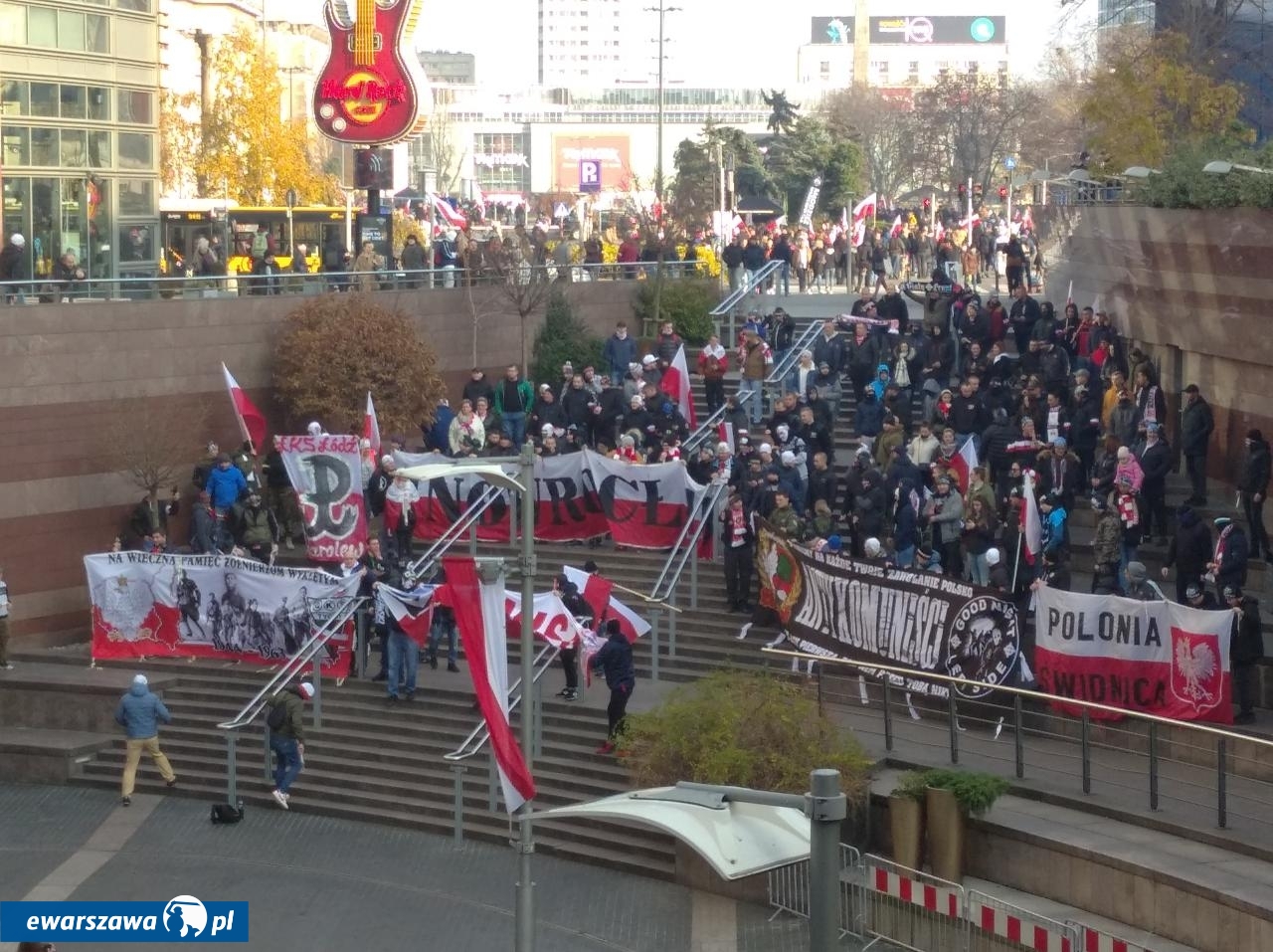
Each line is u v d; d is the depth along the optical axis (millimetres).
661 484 29109
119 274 37906
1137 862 18484
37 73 35156
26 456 29859
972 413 28828
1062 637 22406
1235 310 28234
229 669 28094
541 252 41844
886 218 62156
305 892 21891
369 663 28000
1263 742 18656
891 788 21125
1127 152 37469
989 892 19703
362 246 39062
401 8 38719
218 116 68438
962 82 87375
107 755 26953
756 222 69438
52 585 30328
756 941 19719
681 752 21406
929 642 23578
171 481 31281
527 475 18656
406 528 29781
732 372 37812
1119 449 25344
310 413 33000
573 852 22656
